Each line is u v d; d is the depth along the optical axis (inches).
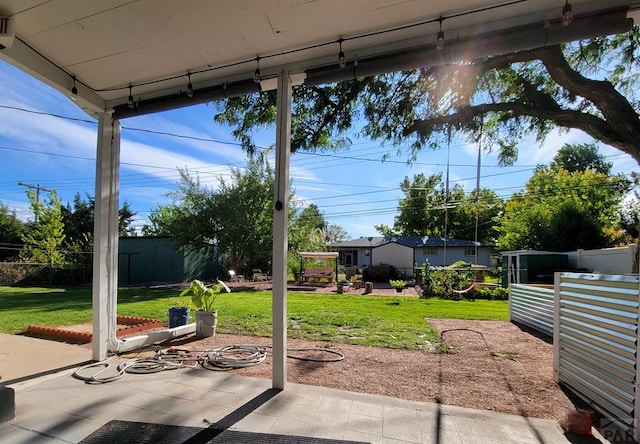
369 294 472.7
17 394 111.8
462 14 96.0
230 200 644.7
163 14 96.7
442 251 866.8
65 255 614.9
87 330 209.9
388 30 103.9
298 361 152.8
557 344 128.0
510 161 255.8
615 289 94.6
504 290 419.5
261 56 119.1
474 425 93.0
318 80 120.2
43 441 83.0
